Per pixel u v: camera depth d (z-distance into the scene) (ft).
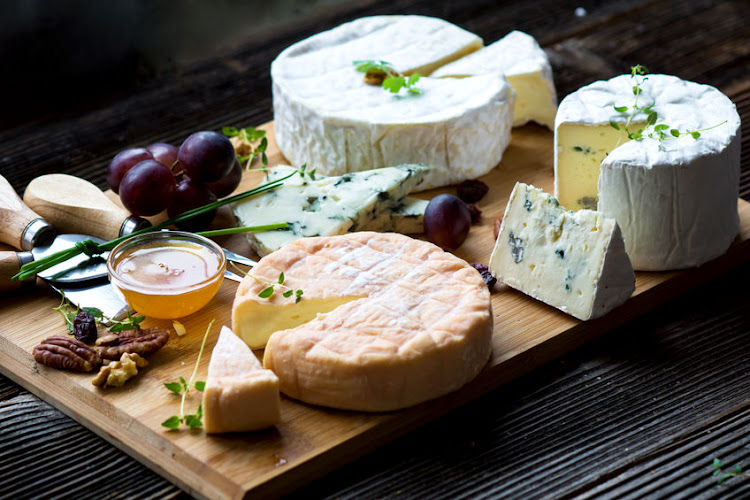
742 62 3.71
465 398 2.83
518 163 3.39
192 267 2.97
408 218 3.17
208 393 2.70
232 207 3.17
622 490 2.67
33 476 2.73
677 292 3.06
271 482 2.67
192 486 2.69
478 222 3.20
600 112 3.15
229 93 3.67
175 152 3.22
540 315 2.96
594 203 3.22
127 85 3.74
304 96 3.34
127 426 2.76
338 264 2.93
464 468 2.72
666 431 2.76
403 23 3.62
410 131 3.24
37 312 2.99
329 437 2.73
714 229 3.05
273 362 2.79
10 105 3.69
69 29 3.76
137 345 2.86
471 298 2.85
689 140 3.02
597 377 2.88
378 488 2.69
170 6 3.86
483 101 3.29
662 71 3.68
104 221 3.11
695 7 3.97
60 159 3.43
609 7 3.98
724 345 2.93
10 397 2.87
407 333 2.78
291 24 3.95
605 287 2.92
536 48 3.53
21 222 3.08
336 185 3.19
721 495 2.65
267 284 2.89
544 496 2.66
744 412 2.79
